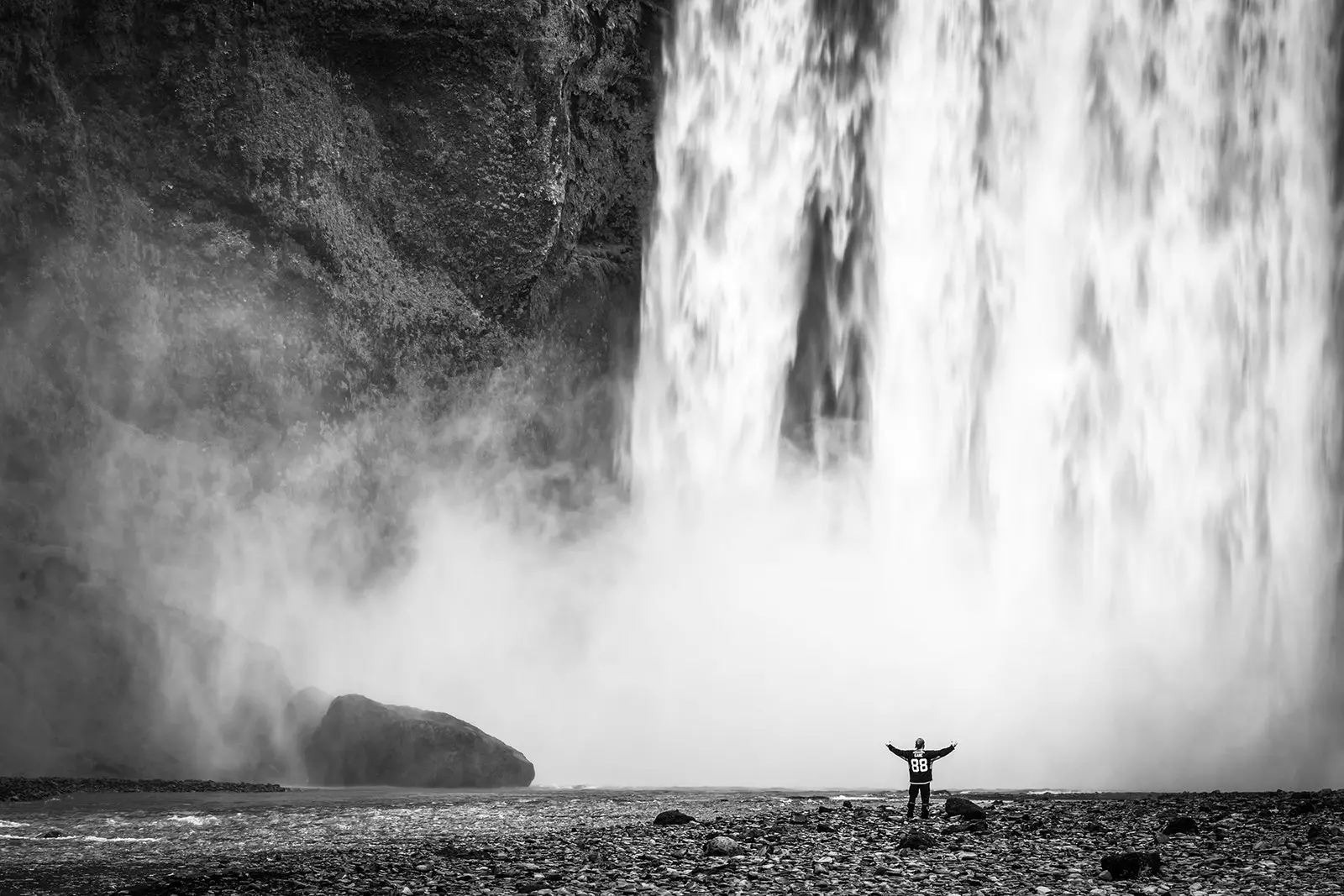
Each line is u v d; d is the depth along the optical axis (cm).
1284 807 1800
